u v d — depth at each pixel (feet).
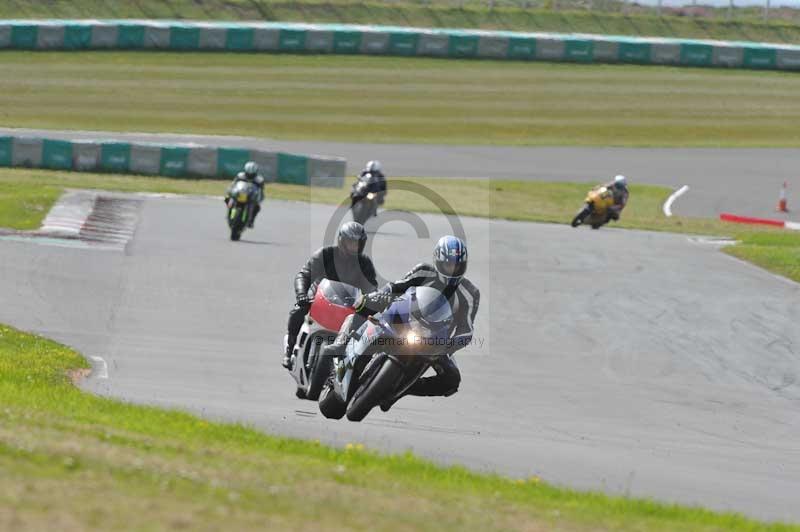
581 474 114.93
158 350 175.63
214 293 225.35
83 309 203.31
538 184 471.62
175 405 135.95
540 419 146.51
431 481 91.25
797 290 263.49
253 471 79.41
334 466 90.33
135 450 81.10
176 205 363.15
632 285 258.78
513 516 77.71
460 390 161.07
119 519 57.26
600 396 163.84
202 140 516.32
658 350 198.49
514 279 257.34
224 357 173.47
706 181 504.02
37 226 293.02
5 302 204.03
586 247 315.58
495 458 119.44
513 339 199.41
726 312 233.96
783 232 392.27
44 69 611.47
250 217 297.53
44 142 444.14
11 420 88.63
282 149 510.17
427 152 522.47
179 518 59.06
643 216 425.28
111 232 296.10
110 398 128.36
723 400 166.61
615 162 530.68
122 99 577.43
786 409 163.63
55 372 148.77
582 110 620.08
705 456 132.05
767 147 580.30
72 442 79.56
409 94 624.18
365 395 105.50
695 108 638.12
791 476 124.67
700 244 341.21
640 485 112.47
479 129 574.97
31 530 53.21
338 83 632.38
